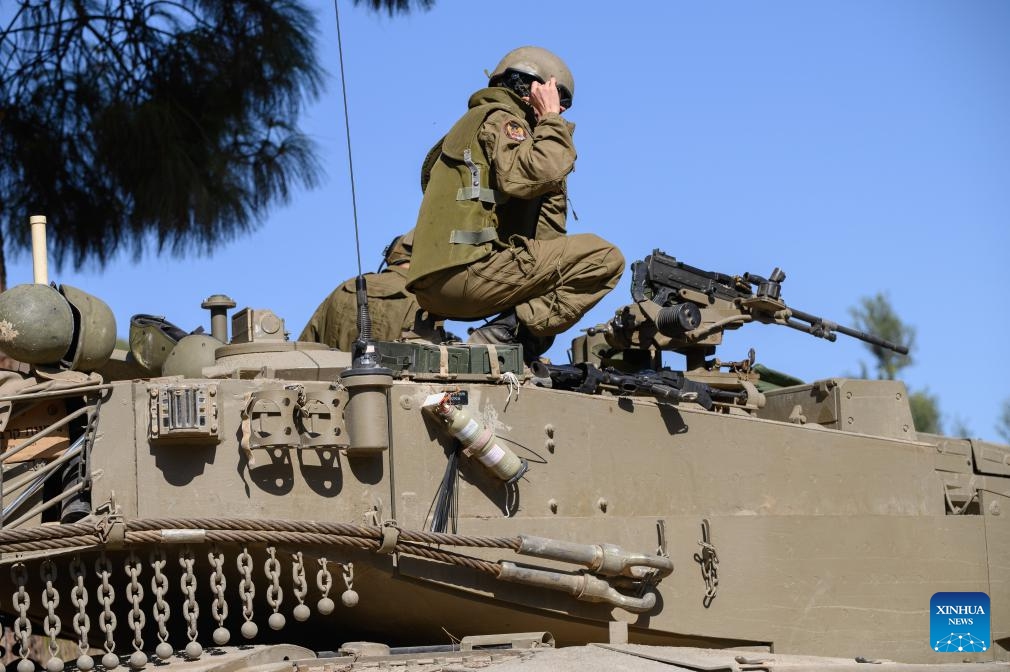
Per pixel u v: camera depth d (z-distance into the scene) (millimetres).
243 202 20422
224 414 10477
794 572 12352
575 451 11656
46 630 9883
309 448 10570
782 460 12594
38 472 10227
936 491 13305
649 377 12195
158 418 10227
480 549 11039
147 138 19406
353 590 10922
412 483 10961
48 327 10648
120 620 11477
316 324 15391
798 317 14234
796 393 13922
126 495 10242
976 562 13258
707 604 11914
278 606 10336
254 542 10242
